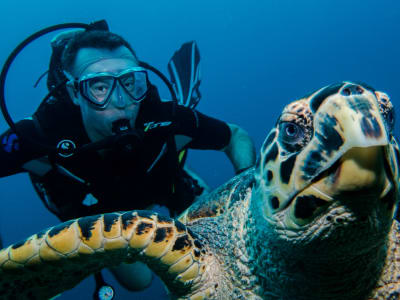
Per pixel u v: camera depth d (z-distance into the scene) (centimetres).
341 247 108
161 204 259
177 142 266
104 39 227
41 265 139
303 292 133
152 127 234
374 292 137
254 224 136
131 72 217
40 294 162
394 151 102
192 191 273
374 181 90
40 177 235
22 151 222
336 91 97
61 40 250
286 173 105
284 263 127
